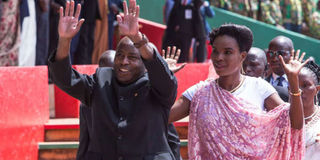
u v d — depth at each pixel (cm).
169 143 989
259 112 859
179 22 2333
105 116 822
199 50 2398
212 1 2977
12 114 1277
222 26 866
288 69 869
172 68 953
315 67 1078
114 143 821
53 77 809
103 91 837
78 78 825
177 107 905
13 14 1911
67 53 793
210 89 880
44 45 2039
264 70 1316
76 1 2136
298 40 2930
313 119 1058
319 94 1238
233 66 861
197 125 873
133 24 783
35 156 1413
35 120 1426
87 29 2184
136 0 836
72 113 1648
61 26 782
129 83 848
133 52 831
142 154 813
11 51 1916
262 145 862
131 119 820
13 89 1288
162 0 2845
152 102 837
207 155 864
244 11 2950
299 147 897
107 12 2264
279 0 2991
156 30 2538
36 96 1445
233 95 860
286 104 872
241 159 849
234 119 853
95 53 2278
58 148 1430
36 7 2002
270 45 1357
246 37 860
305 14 3020
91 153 835
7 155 1241
